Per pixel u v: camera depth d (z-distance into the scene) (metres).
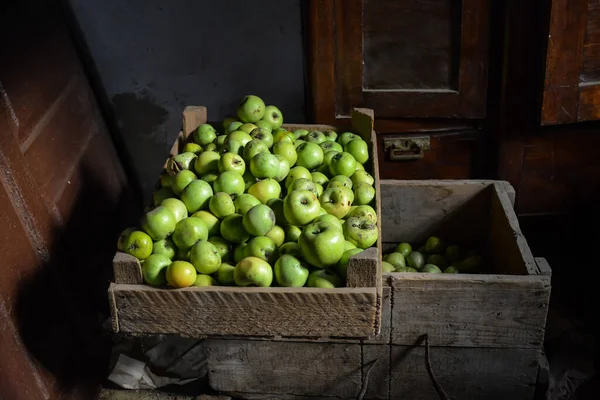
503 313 2.10
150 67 3.04
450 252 2.67
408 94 2.84
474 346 2.17
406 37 2.76
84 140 2.88
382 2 2.71
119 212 3.04
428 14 2.72
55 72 2.75
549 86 2.64
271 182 2.15
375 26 2.75
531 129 2.85
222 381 2.30
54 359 2.31
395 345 2.19
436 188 2.65
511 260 2.32
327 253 1.88
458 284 2.06
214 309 1.88
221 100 3.12
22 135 2.40
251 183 2.24
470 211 2.69
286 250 1.96
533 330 2.12
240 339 2.20
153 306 1.89
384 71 2.83
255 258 1.88
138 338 2.59
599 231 3.04
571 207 3.01
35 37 2.64
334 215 2.12
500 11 2.68
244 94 3.10
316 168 2.42
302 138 2.64
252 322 1.90
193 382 2.50
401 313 2.13
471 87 2.81
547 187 2.97
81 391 2.42
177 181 2.15
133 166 3.28
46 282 2.34
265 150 2.28
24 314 2.18
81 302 2.56
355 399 2.30
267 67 3.04
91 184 2.84
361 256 1.80
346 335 1.90
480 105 2.84
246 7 2.90
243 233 2.00
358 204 2.24
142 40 2.97
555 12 2.53
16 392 2.05
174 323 1.92
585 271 3.04
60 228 2.51
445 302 2.09
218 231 2.06
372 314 1.85
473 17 2.69
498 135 2.89
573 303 2.88
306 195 2.02
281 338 2.13
